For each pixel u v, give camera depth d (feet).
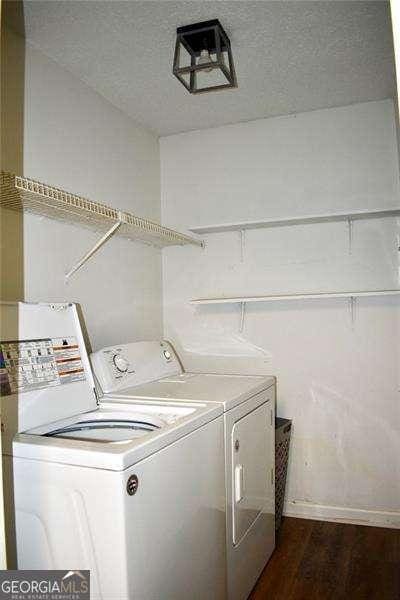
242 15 5.58
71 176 6.77
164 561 3.99
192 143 9.45
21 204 5.24
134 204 8.60
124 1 5.28
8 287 5.50
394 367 7.92
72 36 5.94
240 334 9.02
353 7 5.47
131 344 7.22
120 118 8.24
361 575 6.49
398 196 7.91
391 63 6.76
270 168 8.83
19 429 4.43
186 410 5.12
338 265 8.32
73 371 5.38
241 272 9.04
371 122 8.11
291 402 8.59
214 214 9.26
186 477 4.43
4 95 5.56
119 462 3.48
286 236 8.70
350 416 8.19
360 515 8.05
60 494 3.76
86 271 7.02
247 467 6.11
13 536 4.01
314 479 8.38
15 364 4.66
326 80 7.29
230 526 5.51
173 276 9.58
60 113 6.59
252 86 7.47
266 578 6.51
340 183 8.32
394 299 7.94
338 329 8.30
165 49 6.31
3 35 5.60
